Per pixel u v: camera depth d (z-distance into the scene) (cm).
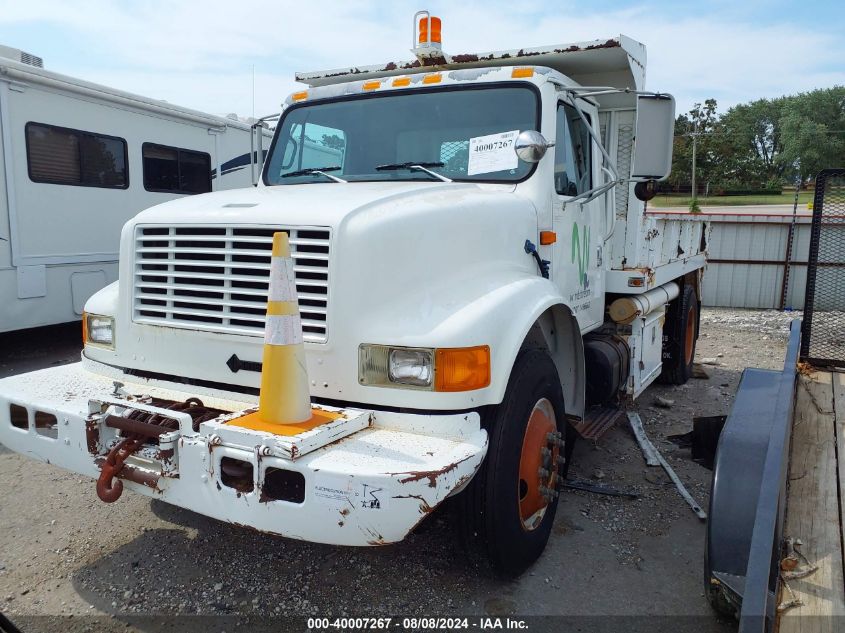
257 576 323
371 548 348
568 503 411
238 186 996
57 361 735
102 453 281
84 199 754
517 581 324
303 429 249
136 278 322
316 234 279
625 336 520
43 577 321
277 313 253
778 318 1160
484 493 293
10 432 312
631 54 441
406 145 396
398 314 275
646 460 481
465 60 447
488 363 276
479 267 313
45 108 703
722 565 253
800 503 250
